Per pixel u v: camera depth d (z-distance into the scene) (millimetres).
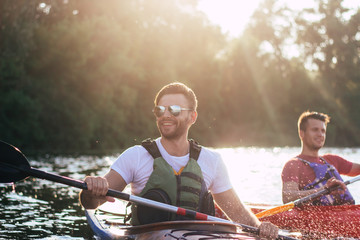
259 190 6926
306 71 40312
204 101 31984
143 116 27641
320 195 3826
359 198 5688
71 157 15680
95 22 24391
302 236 3615
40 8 25172
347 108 38062
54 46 22328
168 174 2750
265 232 2623
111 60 24281
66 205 5355
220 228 2623
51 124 21719
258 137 34719
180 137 2828
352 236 3600
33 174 2533
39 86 21750
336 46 39969
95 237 3311
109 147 24422
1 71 19500
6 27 19094
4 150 2529
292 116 37938
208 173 2895
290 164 4148
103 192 2475
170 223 2596
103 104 24203
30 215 4629
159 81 28484
